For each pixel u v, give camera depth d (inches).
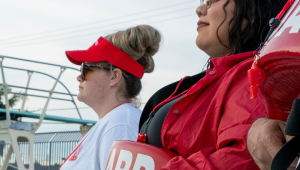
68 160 80.9
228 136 30.2
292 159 18.6
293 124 18.0
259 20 43.8
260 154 22.6
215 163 29.7
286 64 18.5
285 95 20.9
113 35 90.4
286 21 20.5
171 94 56.9
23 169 250.4
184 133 36.9
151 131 48.6
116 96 85.4
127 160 39.8
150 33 91.7
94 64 84.7
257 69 21.5
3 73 270.7
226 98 34.8
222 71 39.7
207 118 35.6
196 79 54.1
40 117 274.2
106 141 73.6
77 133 339.9
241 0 43.9
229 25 44.6
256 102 31.0
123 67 85.7
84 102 87.6
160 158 36.8
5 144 371.6
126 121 76.7
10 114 270.5
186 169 31.2
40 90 298.4
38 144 364.5
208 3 48.1
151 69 95.8
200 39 49.1
